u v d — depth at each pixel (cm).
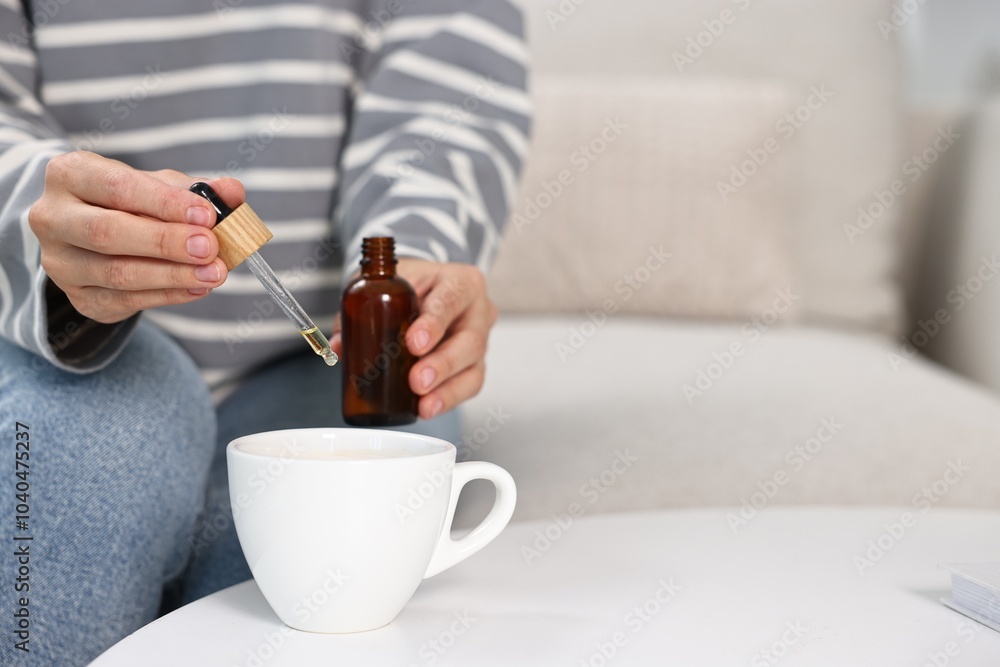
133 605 69
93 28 103
